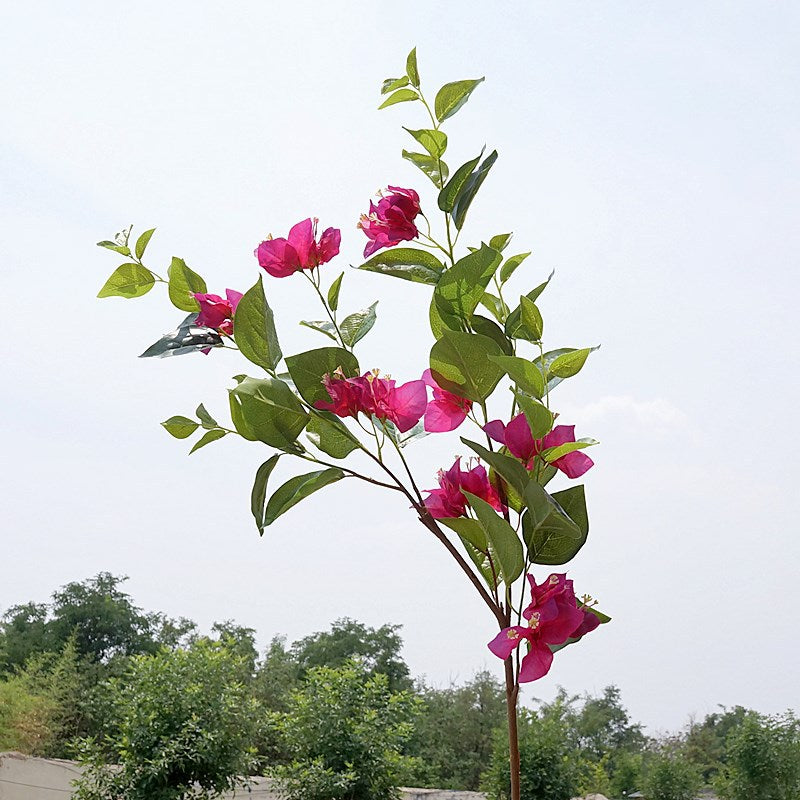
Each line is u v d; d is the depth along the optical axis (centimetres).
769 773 930
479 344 98
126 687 692
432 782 1622
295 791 700
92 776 690
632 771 1198
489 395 103
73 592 2291
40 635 2203
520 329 109
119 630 2222
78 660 2034
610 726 2184
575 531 91
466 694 1984
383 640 2205
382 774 722
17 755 811
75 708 1408
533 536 98
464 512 105
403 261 113
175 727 654
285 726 730
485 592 99
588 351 106
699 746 1816
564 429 98
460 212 112
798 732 947
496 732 847
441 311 105
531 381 95
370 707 761
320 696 734
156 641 2297
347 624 2238
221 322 113
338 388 100
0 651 1825
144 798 619
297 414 101
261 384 100
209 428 106
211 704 674
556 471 108
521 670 94
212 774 655
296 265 113
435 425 107
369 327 112
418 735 1794
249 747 717
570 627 93
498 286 116
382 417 102
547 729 823
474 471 105
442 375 102
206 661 696
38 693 1442
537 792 784
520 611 96
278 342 105
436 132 114
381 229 114
